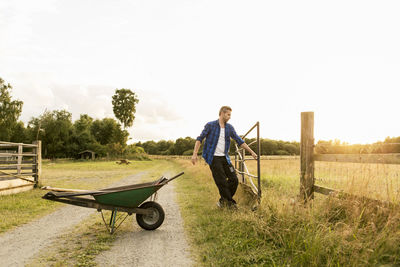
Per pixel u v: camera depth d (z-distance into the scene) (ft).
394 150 9.24
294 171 30.48
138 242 12.03
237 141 16.47
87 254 10.63
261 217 12.78
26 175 30.89
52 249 11.26
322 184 14.14
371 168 11.03
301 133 13.74
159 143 474.90
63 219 16.75
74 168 84.53
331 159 12.25
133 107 283.79
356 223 9.38
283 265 8.59
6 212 18.47
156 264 9.60
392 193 9.78
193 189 29.55
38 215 17.90
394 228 8.48
